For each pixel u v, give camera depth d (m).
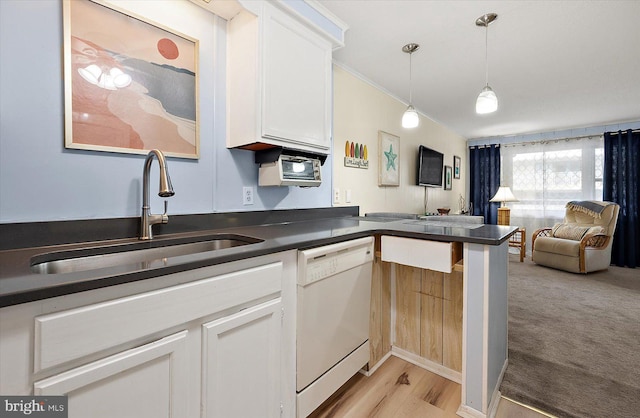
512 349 1.98
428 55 2.47
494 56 2.49
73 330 0.65
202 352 0.89
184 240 1.34
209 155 1.58
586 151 4.89
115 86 1.25
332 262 1.36
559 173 5.14
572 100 3.59
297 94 1.68
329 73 1.90
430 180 4.28
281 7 1.57
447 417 1.39
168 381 0.81
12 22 1.01
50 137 1.10
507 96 3.46
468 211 5.82
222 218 1.62
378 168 3.16
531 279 3.70
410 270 1.84
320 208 2.33
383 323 1.84
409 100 3.60
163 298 0.79
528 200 5.43
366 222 2.03
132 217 1.30
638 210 4.44
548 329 2.29
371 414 1.41
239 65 1.57
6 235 1.00
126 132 1.28
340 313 1.44
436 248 1.43
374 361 1.76
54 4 1.09
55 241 1.10
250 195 1.79
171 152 1.42
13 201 1.03
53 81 1.10
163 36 1.39
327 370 1.38
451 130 5.24
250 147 1.66
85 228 1.17
